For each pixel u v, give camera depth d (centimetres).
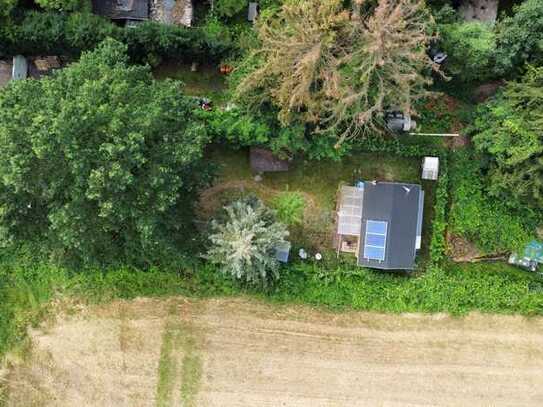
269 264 2570
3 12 2477
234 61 2641
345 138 2458
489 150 2503
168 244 2448
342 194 2753
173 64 2795
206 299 2795
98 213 2239
